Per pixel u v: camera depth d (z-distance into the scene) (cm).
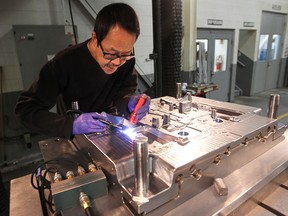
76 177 60
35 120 78
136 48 314
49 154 83
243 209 66
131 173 59
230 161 71
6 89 235
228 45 431
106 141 71
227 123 83
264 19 492
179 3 196
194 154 60
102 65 81
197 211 58
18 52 219
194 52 336
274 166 77
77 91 96
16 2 224
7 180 228
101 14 65
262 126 79
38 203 73
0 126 235
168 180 55
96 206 59
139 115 91
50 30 228
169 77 209
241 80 525
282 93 539
